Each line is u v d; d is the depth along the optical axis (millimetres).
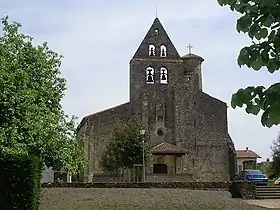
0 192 16812
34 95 23719
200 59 64500
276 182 46281
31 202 16953
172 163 58594
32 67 27500
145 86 62219
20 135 21812
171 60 63781
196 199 26047
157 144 60469
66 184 34219
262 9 3986
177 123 61344
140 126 54062
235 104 4047
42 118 23609
